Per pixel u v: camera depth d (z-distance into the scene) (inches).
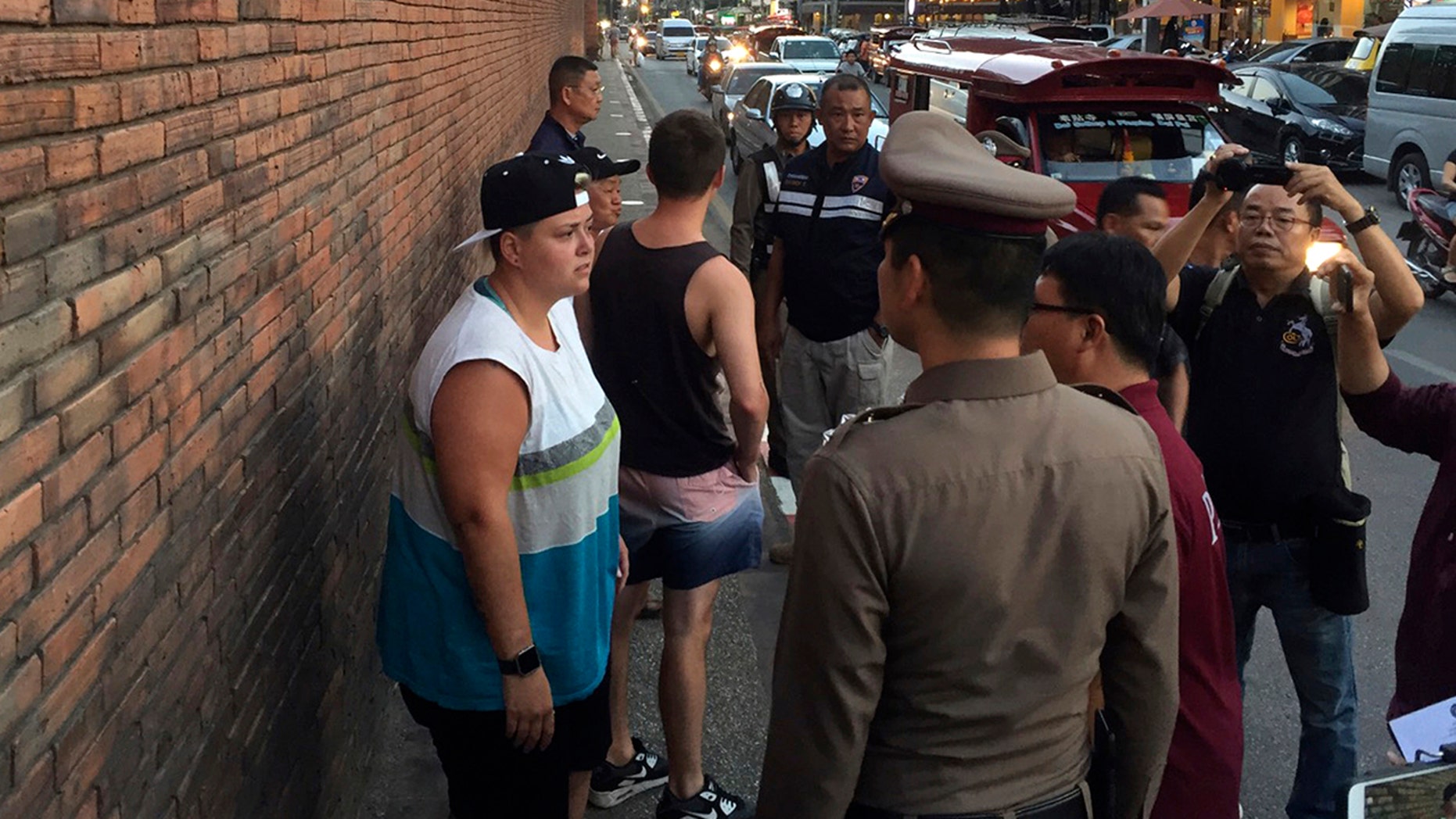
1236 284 129.8
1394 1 1283.2
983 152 81.4
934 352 78.7
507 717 106.0
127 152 74.8
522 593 104.3
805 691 75.9
